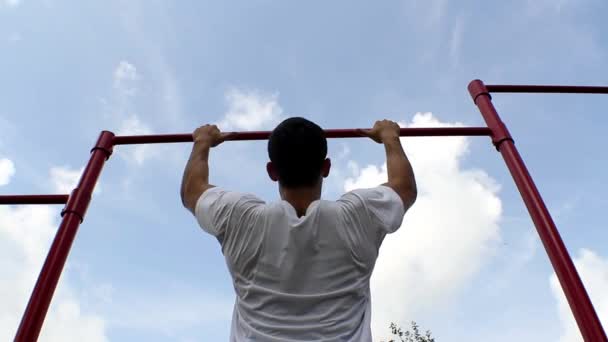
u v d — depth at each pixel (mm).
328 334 1613
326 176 1924
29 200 2977
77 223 2697
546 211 2607
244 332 1678
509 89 3492
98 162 3004
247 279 1732
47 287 2363
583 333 2197
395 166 2111
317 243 1696
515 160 2924
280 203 1753
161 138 3180
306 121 1879
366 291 1786
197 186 2037
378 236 1803
